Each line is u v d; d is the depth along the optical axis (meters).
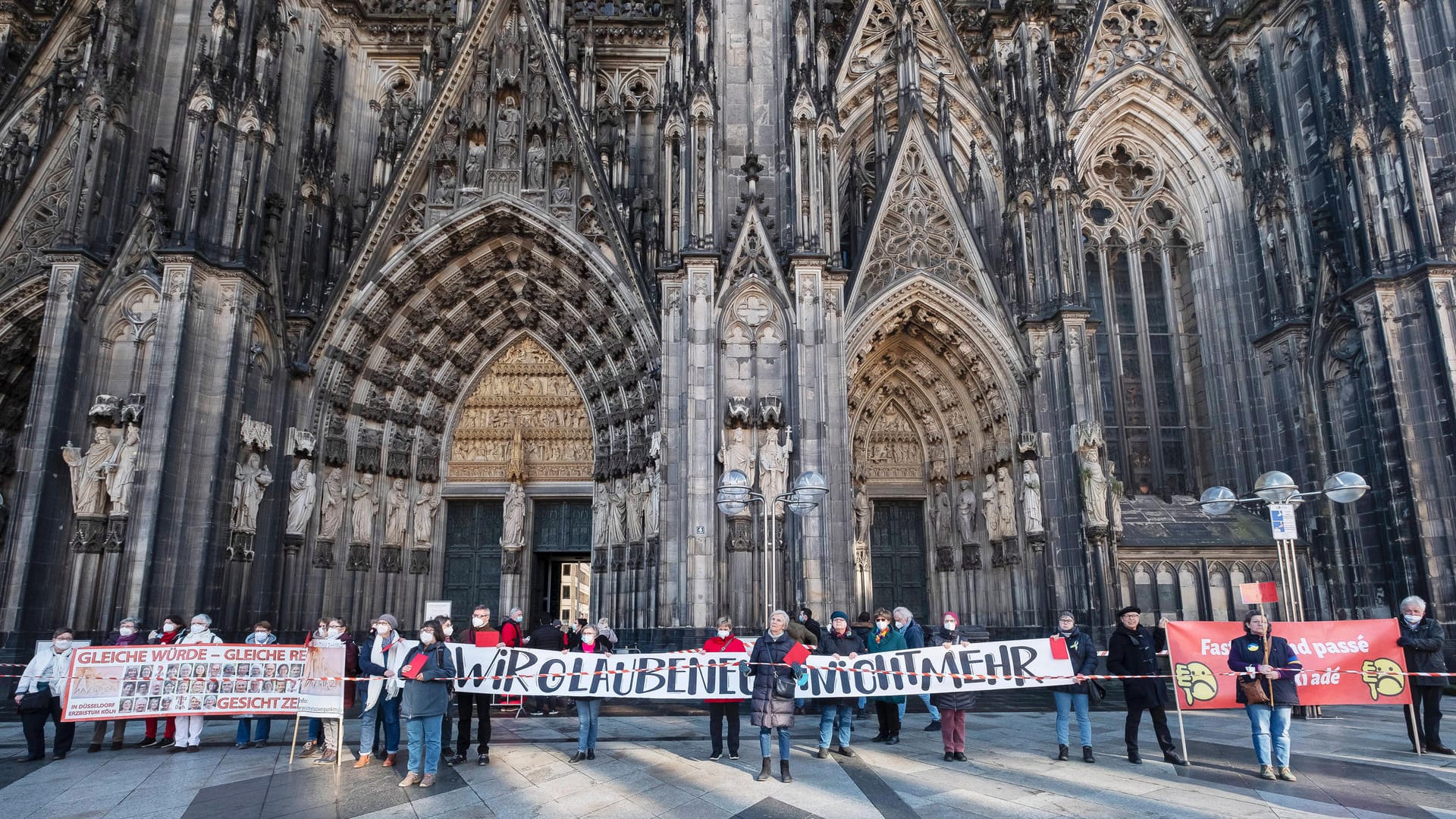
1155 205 35.31
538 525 34.44
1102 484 27.23
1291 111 32.25
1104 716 20.75
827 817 10.77
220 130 26.80
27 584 22.92
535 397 35.09
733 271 27.42
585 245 31.41
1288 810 11.05
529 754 15.13
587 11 36.50
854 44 33.69
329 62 32.62
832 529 25.94
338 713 14.30
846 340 28.05
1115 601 26.52
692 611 24.70
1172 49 35.03
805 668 14.80
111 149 26.83
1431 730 15.01
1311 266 30.42
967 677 14.64
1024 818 10.62
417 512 33.06
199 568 24.44
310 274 30.69
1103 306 33.84
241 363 26.38
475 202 32.16
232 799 12.08
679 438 26.77
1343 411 28.58
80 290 25.30
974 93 33.59
